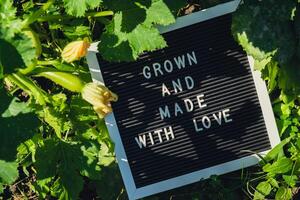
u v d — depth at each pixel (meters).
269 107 1.00
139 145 1.00
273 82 0.99
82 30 0.99
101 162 1.04
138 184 1.01
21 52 0.84
